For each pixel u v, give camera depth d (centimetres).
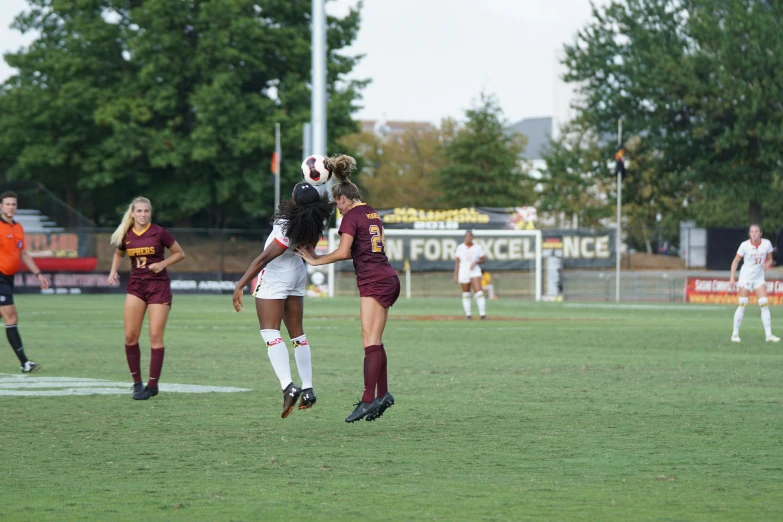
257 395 3216
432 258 13188
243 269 15012
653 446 2262
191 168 17075
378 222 2623
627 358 4584
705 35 16488
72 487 1823
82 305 10300
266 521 1559
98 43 16450
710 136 17075
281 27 17188
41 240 13575
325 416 2752
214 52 16525
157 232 3156
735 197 16738
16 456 2139
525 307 10381
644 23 17675
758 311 9700
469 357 4634
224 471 1975
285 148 16738
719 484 1847
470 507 1656
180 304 10612
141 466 2027
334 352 4875
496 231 13012
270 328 2677
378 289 2570
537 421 2648
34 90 16962
